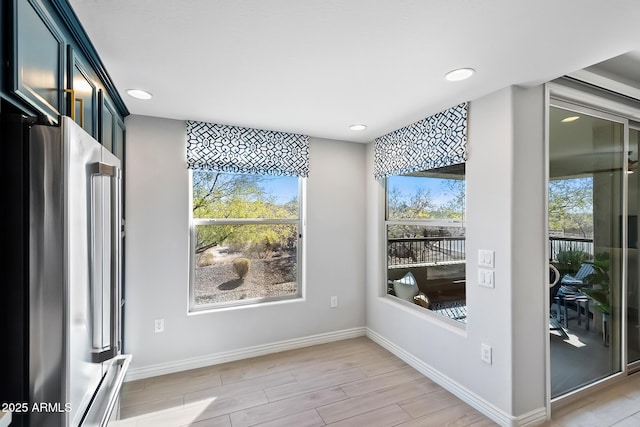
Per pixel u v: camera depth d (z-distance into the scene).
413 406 2.28
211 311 2.94
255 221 3.22
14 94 0.93
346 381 2.63
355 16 1.35
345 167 3.58
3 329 1.03
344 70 1.86
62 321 1.06
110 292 1.42
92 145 1.29
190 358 2.85
